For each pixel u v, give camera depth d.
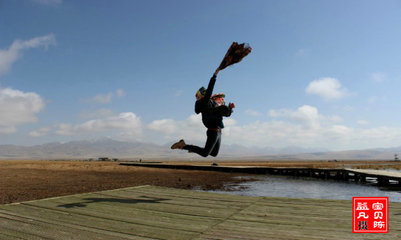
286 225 4.14
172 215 4.79
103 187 19.38
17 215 4.75
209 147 4.88
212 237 3.59
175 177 30.19
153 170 40.66
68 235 3.70
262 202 5.90
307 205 5.57
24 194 15.04
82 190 17.42
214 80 4.62
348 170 31.67
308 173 35.91
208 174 35.53
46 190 17.00
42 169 38.62
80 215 4.77
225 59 4.43
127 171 38.12
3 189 16.97
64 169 39.56
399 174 24.81
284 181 29.70
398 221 4.25
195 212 5.01
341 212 4.95
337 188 23.78
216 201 6.02
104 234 3.74
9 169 37.09
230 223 4.28
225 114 4.74
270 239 3.49
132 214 4.86
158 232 3.83
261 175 36.81
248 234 3.71
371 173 26.44
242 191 21.12
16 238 3.57
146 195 6.77
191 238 3.56
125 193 7.06
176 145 4.84
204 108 4.81
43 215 4.76
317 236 3.60
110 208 5.32
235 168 40.06
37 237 3.61
